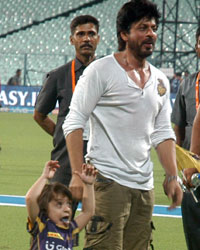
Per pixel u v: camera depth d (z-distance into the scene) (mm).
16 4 51438
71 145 6387
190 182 7488
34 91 43688
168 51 45750
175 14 49750
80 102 6430
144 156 6578
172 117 8648
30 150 23891
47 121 9312
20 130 32094
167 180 6645
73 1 50688
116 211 6457
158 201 14188
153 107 6543
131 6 6406
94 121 6539
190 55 46844
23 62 48219
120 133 6469
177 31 48688
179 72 43594
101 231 6465
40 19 50812
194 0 48719
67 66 9031
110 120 6465
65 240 6270
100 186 6480
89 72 6434
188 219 8031
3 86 44156
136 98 6430
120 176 6477
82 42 8914
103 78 6395
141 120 6480
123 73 6434
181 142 8680
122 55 6555
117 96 6406
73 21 9117
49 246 6207
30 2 51344
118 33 6574
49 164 6395
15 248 10125
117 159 6492
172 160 6680
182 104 8555
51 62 47938
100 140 6508
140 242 6797
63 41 49844
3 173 17969
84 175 6254
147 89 6492
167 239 10977
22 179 17000
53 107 9211
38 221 6277
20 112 43969
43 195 6230
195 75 8438
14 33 50719
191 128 8375
